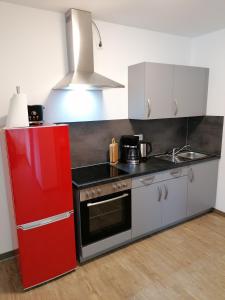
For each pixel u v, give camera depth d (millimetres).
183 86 2920
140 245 2598
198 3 2160
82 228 2174
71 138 2592
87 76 2277
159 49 3066
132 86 2803
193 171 2922
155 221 2695
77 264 2312
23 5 2145
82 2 2102
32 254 1961
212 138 3219
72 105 2547
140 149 2867
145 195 2537
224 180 3154
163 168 2604
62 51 2402
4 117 2201
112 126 2857
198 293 1942
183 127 3523
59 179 1974
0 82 2145
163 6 2221
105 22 2605
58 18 2330
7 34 2113
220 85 3043
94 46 2582
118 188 2312
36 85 2316
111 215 2357
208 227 2953
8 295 1968
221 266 2258
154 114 2729
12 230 2289
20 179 1799
